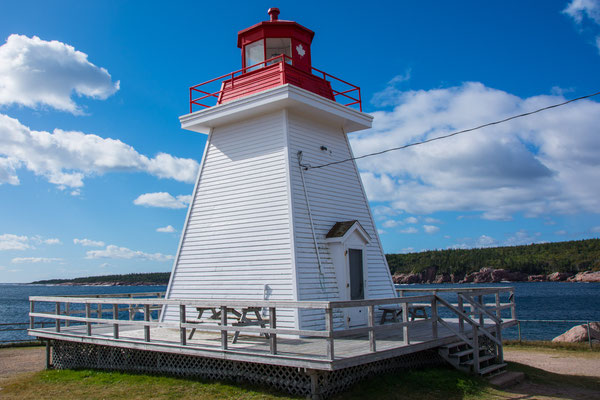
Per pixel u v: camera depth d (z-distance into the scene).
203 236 14.10
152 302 10.90
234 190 13.81
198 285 13.80
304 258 12.38
